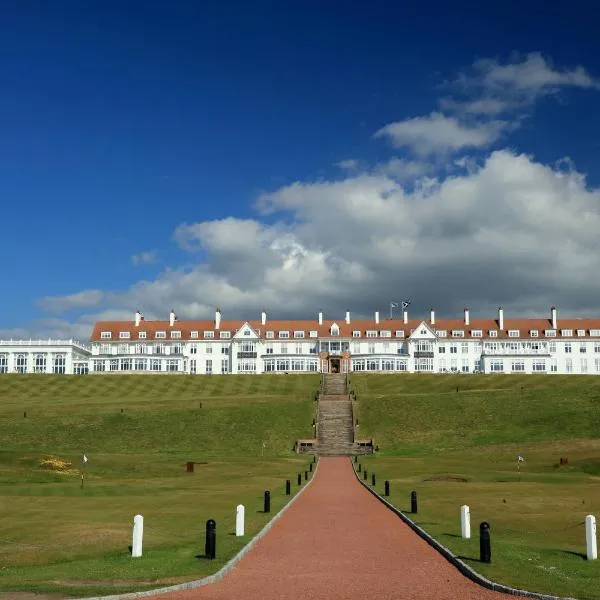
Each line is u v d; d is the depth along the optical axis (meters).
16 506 46.06
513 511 43.84
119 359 181.00
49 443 100.44
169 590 21.50
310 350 184.00
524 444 96.94
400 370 179.38
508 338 183.00
